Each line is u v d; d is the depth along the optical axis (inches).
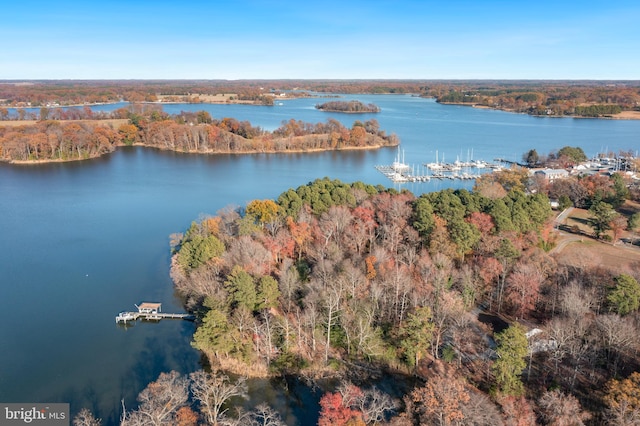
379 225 5615.2
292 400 3314.5
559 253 5393.7
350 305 4025.6
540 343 3614.7
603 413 2800.2
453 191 6594.5
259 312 4116.6
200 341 3531.0
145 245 6240.2
